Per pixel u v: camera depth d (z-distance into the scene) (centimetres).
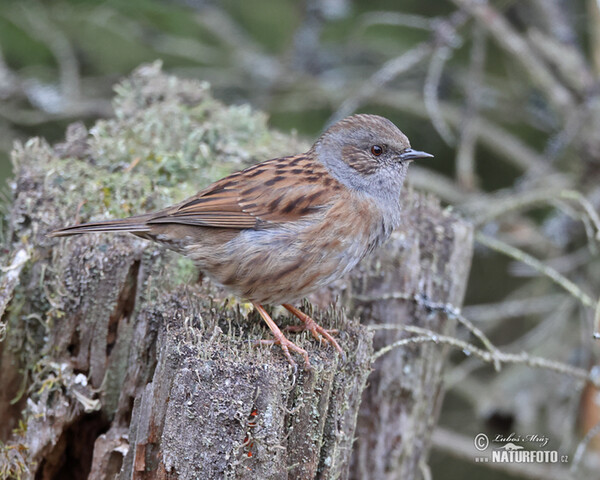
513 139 1628
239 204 827
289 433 718
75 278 832
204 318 780
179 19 1708
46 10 1597
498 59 1789
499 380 1398
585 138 1414
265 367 677
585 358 1227
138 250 849
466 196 1455
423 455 1027
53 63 1689
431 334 909
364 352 806
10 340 854
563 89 1475
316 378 725
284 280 829
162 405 716
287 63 1667
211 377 673
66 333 837
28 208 892
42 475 861
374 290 965
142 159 1038
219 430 671
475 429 1480
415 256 967
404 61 1370
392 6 1720
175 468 684
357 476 969
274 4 1762
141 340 798
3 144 1533
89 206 917
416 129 1738
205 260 829
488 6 1454
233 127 1191
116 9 1627
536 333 1350
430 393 998
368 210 862
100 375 839
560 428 1323
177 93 1216
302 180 852
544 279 1422
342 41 1731
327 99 1662
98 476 801
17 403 868
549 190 1302
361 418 964
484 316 1360
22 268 853
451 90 1708
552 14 1528
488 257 1712
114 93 1688
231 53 1706
